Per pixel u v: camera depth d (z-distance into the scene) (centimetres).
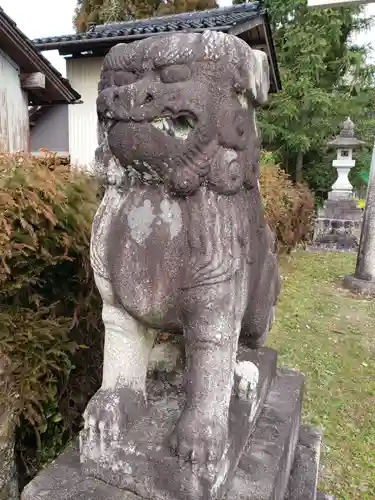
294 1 888
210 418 94
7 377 133
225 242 94
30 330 138
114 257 97
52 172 144
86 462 100
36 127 573
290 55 920
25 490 97
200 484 90
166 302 96
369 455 193
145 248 95
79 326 168
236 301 98
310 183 995
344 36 950
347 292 419
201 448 90
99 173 102
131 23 572
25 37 325
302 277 465
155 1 891
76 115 545
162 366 129
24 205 126
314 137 925
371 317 353
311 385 245
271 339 299
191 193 92
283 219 474
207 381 95
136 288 96
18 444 157
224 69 88
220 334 95
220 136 90
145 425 104
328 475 180
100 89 98
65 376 158
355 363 274
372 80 934
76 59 529
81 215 145
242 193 103
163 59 86
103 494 95
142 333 106
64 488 97
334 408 225
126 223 97
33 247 130
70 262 162
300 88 885
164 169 90
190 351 97
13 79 344
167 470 92
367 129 965
